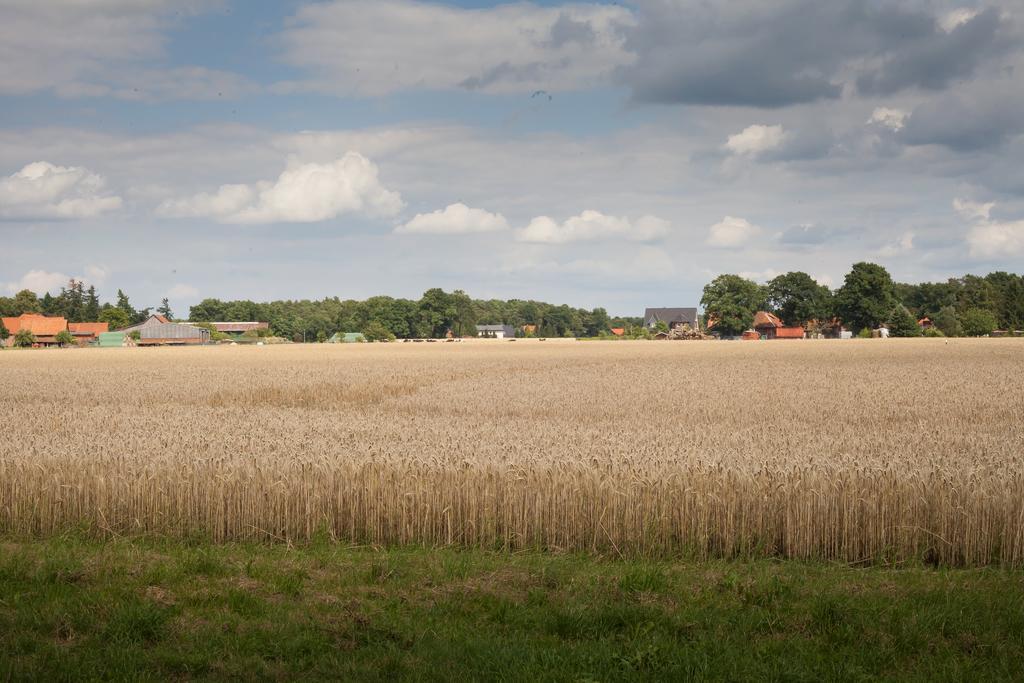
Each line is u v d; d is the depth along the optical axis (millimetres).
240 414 26297
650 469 14141
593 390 41781
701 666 8180
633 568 11945
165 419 23688
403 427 21359
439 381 49406
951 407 33656
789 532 13242
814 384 45438
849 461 14836
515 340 174875
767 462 14758
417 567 11945
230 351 109812
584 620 9422
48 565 11336
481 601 10219
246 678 8070
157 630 9062
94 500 14695
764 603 10227
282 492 14102
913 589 10805
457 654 8531
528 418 27953
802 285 177750
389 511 13805
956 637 9062
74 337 177875
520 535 13711
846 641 9047
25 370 60469
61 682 7883
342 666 8266
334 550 13195
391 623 9406
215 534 14211
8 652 8523
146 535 14328
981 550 12789
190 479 14414
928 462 14539
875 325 162875
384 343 151375
